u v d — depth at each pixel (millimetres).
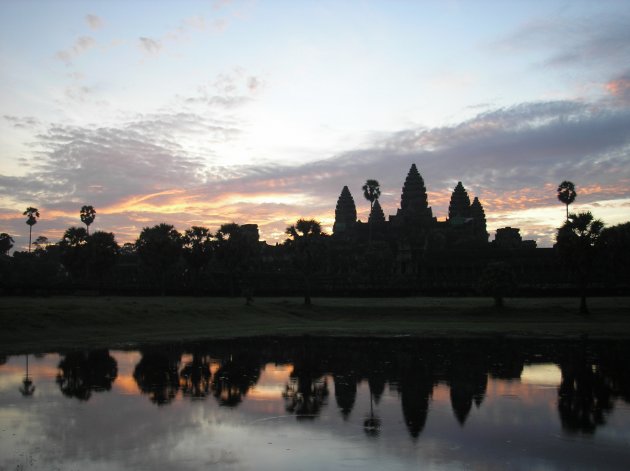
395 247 145375
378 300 88500
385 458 15789
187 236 102812
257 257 128750
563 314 68688
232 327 61000
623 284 84938
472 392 25109
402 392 25234
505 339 49031
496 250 119375
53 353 37531
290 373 30562
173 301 81312
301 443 17172
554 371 31031
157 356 37031
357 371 31250
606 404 22594
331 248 146625
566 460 15633
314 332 56375
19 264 125125
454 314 73000
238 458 15680
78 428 18594
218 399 23547
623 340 47719
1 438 17438
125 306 60062
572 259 67688
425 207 177625
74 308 54375
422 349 41938
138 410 21312
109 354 37531
